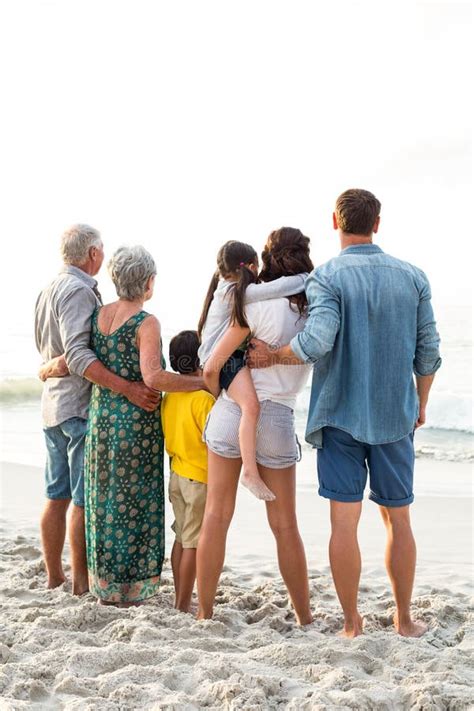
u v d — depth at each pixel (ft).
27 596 13.83
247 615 12.98
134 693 9.22
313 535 20.51
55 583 14.47
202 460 12.80
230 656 10.44
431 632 12.11
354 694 9.08
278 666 10.38
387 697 9.14
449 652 10.79
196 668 9.94
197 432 12.71
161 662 10.30
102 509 12.62
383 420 11.32
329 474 11.55
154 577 12.94
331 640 11.16
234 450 11.87
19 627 11.66
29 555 17.07
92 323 12.84
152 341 12.44
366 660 10.47
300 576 12.36
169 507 23.52
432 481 29.86
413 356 11.51
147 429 12.67
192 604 13.56
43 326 13.53
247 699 9.05
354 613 11.77
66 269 13.41
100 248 13.56
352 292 11.17
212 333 12.05
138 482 12.67
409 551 11.78
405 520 11.85
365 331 11.17
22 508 22.67
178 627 11.86
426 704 8.88
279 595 14.23
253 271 12.19
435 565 17.93
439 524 21.99
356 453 11.52
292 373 11.76
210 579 12.28
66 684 9.47
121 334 12.51
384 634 11.46
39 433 39.96
